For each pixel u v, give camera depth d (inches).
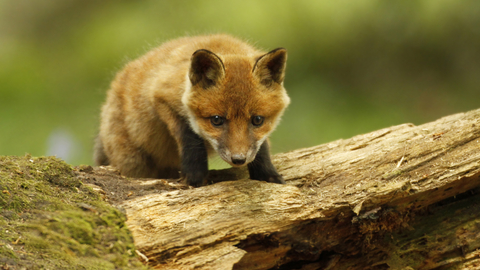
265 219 302.0
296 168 370.9
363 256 335.9
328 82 937.5
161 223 286.0
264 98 349.1
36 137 842.8
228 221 295.1
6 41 1075.3
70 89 963.3
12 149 804.0
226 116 341.4
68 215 264.1
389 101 914.1
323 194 330.3
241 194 313.4
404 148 356.8
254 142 343.9
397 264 329.1
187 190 311.9
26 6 1077.1
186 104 356.2
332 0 893.8
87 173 330.0
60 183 297.6
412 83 937.5
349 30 912.3
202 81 348.8
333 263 332.2
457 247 328.5
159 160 450.3
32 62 1024.9
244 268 310.5
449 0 871.1
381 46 929.5
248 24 901.8
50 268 231.0
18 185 278.4
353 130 850.8
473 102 902.4
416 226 340.2
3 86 957.8
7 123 867.4
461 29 900.0
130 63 478.3
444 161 335.6
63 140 823.7
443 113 899.4
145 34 945.5
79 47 1023.6
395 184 317.7
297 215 307.3
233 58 360.2
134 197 311.7
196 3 942.4
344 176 351.3
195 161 365.7
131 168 455.8
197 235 284.4
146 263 265.3
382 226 326.0
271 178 354.9
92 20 1047.0
